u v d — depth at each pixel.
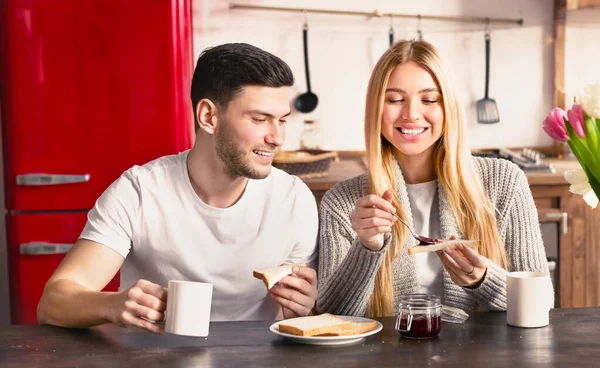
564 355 1.34
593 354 1.35
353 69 3.70
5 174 2.88
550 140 3.79
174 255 1.82
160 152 2.85
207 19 3.62
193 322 1.43
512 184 1.99
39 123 2.83
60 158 2.84
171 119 2.84
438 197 1.99
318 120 3.70
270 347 1.42
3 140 2.87
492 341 1.44
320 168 3.18
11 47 2.81
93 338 1.50
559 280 3.13
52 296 1.61
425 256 1.98
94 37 2.81
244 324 1.59
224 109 1.69
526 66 3.75
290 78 1.71
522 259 1.96
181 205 1.82
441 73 1.88
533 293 1.52
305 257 1.92
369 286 1.76
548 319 1.57
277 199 1.87
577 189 1.43
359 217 1.66
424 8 3.70
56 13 2.80
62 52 2.81
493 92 3.76
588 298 3.15
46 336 1.52
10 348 1.44
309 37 3.67
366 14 3.65
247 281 1.84
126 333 1.53
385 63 1.91
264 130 1.69
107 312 1.49
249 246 1.83
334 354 1.37
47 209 2.87
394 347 1.41
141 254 1.84
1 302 3.53
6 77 2.83
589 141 1.31
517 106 3.77
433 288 1.97
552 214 3.08
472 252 1.66
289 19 3.65
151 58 2.83
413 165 2.00
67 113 2.83
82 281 1.70
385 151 2.00
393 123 1.91
